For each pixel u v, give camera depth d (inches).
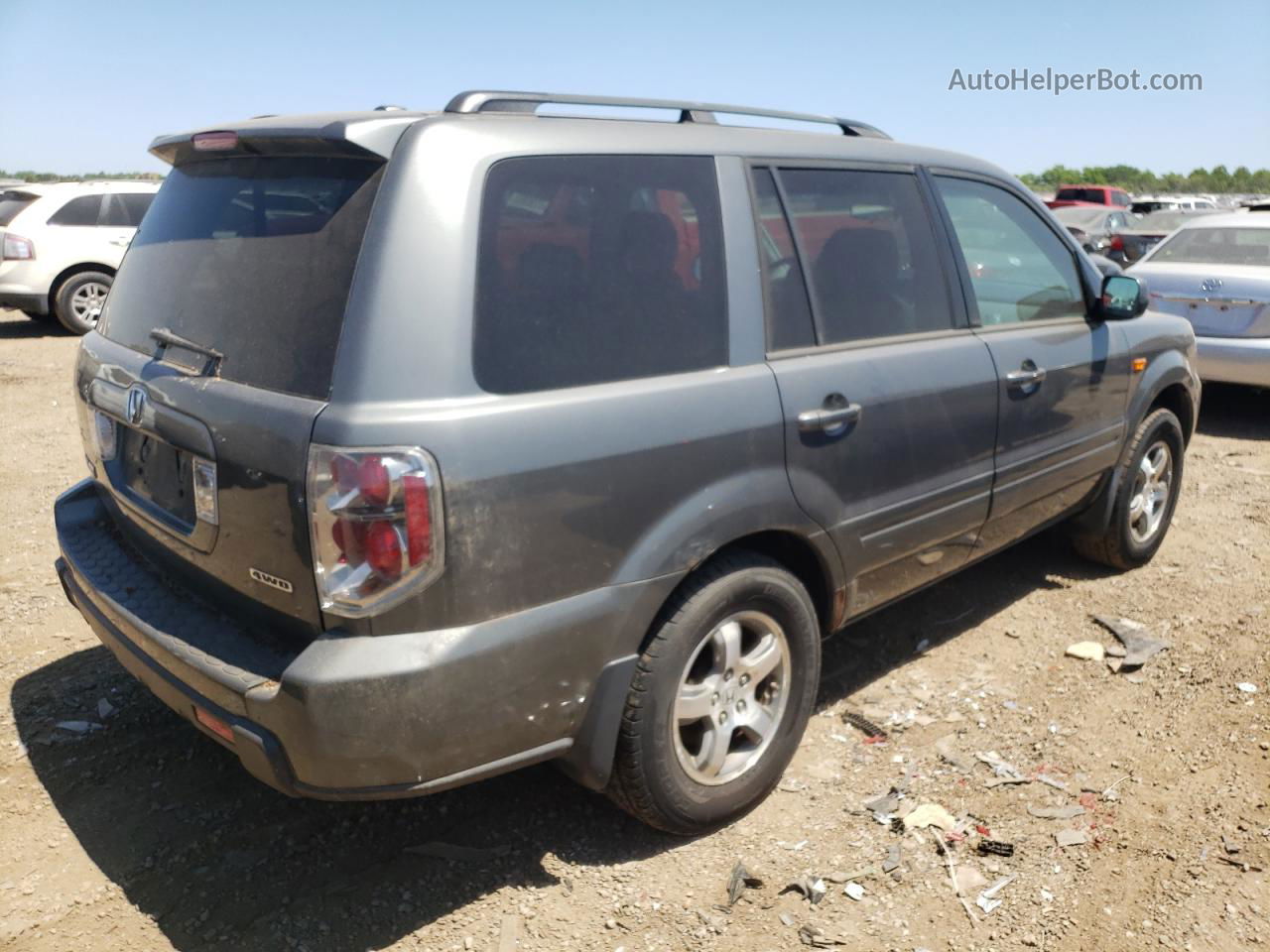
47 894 110.7
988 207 159.2
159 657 105.7
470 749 97.9
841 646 171.5
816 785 132.6
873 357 131.0
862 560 133.0
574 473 99.7
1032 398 157.2
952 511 145.6
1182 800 128.2
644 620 107.7
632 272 108.3
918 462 137.3
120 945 104.0
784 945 105.7
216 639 102.6
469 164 97.4
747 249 119.2
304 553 92.3
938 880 115.1
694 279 113.9
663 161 113.7
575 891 113.4
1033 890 113.4
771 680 126.3
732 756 123.9
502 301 97.7
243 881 113.6
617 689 107.3
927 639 173.6
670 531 107.8
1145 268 331.0
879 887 114.1
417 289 92.6
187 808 125.8
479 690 95.8
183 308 111.7
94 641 167.8
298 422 91.7
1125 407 183.2
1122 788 131.0
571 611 101.3
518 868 116.9
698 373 112.4
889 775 134.6
